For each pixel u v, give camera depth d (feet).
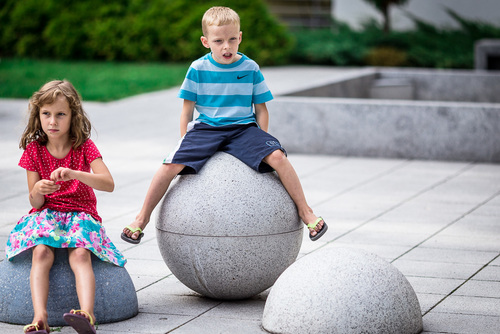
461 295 22.38
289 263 21.66
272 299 19.19
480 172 42.04
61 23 110.83
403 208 33.55
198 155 21.42
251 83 22.45
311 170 42.19
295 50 108.88
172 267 21.62
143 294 22.49
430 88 67.00
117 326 19.67
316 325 18.13
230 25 21.75
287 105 47.16
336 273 18.60
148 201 21.49
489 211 33.09
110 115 63.16
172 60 108.47
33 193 19.51
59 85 19.89
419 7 110.01
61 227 19.79
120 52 109.70
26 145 20.47
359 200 35.04
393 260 25.99
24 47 113.09
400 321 18.42
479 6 107.96
